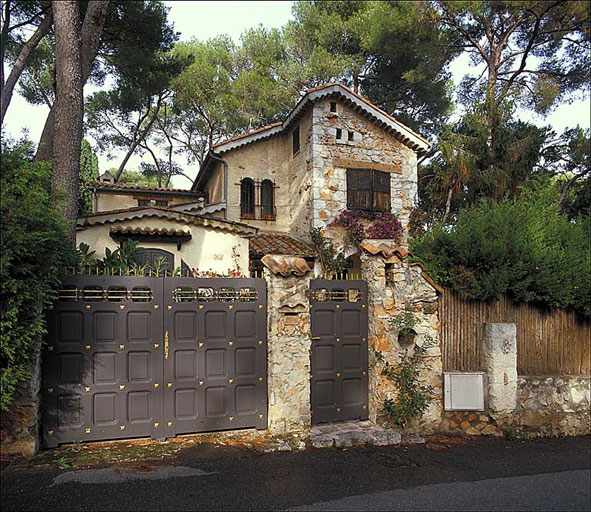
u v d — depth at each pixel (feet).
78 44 27.09
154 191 55.06
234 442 18.48
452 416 22.11
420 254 24.14
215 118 78.74
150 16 42.88
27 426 16.55
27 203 15.74
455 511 14.35
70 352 17.66
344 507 14.17
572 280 23.89
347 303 21.76
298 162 49.55
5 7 37.70
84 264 20.25
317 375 20.99
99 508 13.29
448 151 46.16
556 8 47.47
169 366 18.75
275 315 19.79
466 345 22.98
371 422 21.47
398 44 53.93
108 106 76.13
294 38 69.97
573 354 24.76
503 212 25.26
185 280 19.19
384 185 47.88
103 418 17.92
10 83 33.55
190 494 14.37
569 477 17.54
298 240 45.91
